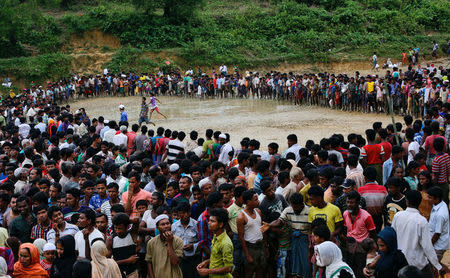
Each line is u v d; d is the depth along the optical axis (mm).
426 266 6375
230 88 33969
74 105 33375
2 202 9211
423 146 11445
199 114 27406
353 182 7723
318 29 48219
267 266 7480
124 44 44719
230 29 48188
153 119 26422
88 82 36406
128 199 8305
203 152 12445
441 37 47656
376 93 24453
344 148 11344
